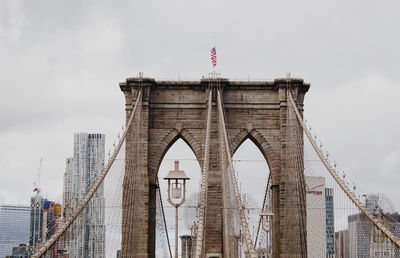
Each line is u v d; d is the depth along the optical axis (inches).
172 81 2960.1
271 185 2935.5
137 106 2874.0
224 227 2401.6
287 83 2933.1
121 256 2763.3
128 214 2795.3
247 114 2952.8
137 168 2859.3
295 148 2876.5
